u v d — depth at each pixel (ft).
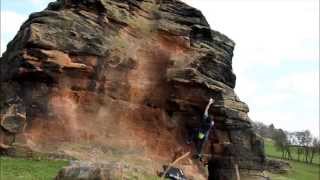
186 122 136.67
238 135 138.21
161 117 132.67
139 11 134.10
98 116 121.80
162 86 133.49
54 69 115.14
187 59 134.92
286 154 383.04
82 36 120.26
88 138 118.32
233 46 149.48
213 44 143.54
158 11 137.49
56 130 114.93
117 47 126.41
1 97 118.11
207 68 139.74
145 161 122.42
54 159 109.91
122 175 62.34
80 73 119.44
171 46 135.85
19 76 115.14
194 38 140.46
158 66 133.59
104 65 123.44
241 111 140.05
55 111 115.96
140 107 129.80
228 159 135.95
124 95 127.03
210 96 134.92
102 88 123.24
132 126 127.13
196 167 131.13
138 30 132.46
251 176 137.90
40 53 113.80
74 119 118.11
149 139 128.77
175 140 133.18
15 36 131.75
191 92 133.39
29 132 112.37
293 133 493.36
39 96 115.34
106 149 119.24
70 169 62.80
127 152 122.21
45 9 136.46
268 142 437.58
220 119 135.95
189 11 140.46
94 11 125.18
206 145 136.98
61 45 116.78
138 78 130.11
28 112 113.60
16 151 108.47
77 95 119.65
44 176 89.56
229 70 145.89
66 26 119.34
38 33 114.83
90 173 61.21
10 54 127.54
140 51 131.34
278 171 248.93
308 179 248.32
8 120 110.52
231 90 141.59
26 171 93.04
